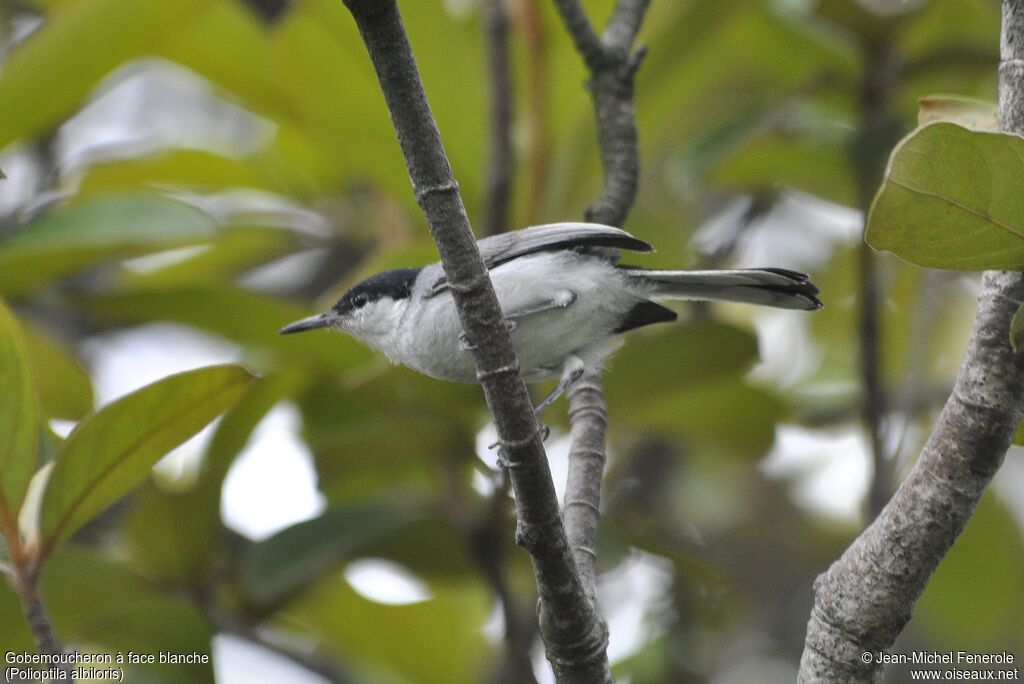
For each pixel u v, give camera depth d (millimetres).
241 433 9961
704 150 10797
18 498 6664
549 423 10484
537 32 9852
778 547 13914
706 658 11617
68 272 10062
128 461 6840
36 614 6723
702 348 9539
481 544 9938
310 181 12258
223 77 10648
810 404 12656
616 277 8812
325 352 9977
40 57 9227
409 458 9891
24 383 6566
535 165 9961
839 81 11461
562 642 6160
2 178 6945
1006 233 5234
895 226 5262
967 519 5906
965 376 5875
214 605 10062
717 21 10359
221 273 12320
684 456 13633
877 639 6004
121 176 11859
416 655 11133
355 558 10469
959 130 5000
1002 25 5871
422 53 9828
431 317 8797
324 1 9727
